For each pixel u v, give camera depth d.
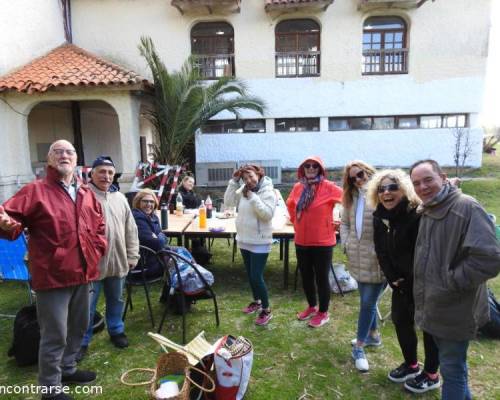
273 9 11.20
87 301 2.74
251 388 2.78
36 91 8.22
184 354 2.60
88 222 2.62
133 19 11.70
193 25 11.94
